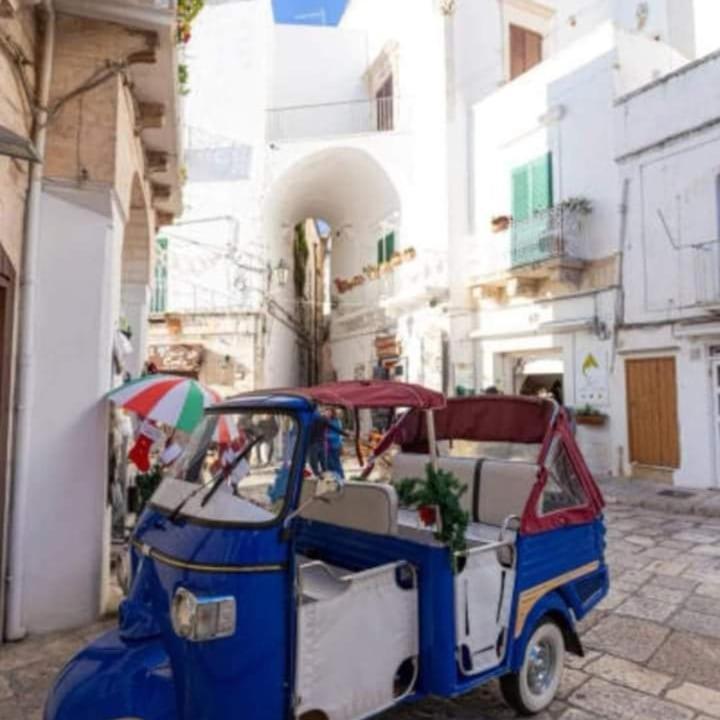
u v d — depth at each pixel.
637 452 12.93
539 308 15.01
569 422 4.57
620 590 6.30
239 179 17.75
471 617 3.45
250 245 17.53
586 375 13.89
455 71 17.25
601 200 13.77
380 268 19.88
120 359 6.41
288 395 3.30
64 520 5.14
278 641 2.72
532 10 18.28
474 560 3.49
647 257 12.77
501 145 16.28
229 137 17.89
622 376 13.19
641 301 12.84
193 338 16.69
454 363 16.47
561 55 14.73
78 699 2.71
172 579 2.79
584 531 4.36
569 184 14.55
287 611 2.76
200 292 17.14
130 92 6.17
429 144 17.81
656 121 12.67
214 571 2.66
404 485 3.84
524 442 4.52
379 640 3.17
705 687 4.22
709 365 11.77
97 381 5.34
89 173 5.35
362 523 3.70
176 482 3.43
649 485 12.12
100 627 5.10
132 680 2.69
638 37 13.93
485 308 16.42
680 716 3.83
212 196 17.61
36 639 4.88
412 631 3.34
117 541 6.86
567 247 13.88
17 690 4.06
